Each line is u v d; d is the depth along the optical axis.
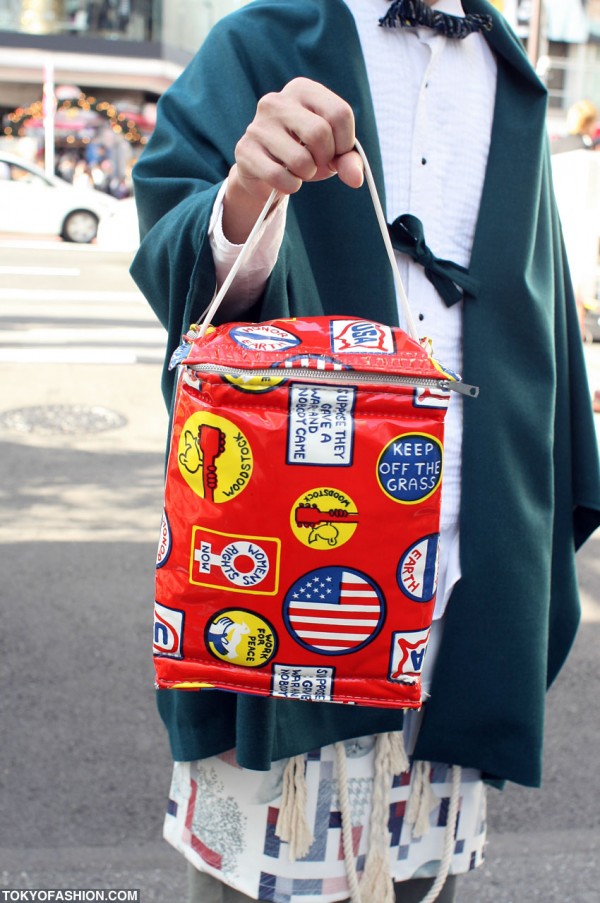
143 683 2.96
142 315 9.15
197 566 0.97
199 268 1.07
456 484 1.31
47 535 4.02
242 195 1.02
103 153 21.20
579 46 21.08
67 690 2.90
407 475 0.95
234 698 1.25
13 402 5.93
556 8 20.83
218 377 0.94
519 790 2.62
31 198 14.59
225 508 0.95
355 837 1.31
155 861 2.24
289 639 0.97
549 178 1.41
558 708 2.97
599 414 6.17
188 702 1.25
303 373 0.94
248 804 1.28
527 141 1.33
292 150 0.96
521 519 1.31
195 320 1.11
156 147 1.25
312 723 1.23
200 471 0.96
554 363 1.35
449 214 1.30
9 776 2.51
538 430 1.33
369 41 1.27
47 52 21.19
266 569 0.96
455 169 1.30
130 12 21.56
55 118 20.95
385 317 1.24
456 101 1.30
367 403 0.95
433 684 1.32
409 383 0.95
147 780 2.54
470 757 1.32
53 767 2.56
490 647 1.30
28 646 3.12
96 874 2.18
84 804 2.43
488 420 1.29
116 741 2.68
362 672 0.99
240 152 0.99
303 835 1.28
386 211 1.25
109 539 4.02
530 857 2.33
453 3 1.33
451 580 1.30
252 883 1.29
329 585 0.96
